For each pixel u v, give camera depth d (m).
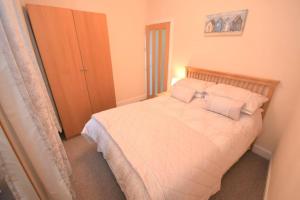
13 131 0.76
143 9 3.37
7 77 0.69
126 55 3.51
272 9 1.66
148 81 4.02
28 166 0.86
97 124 1.78
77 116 2.53
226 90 2.01
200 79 2.64
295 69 1.64
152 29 3.36
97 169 1.87
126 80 3.73
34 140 0.84
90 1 2.68
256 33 1.84
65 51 2.16
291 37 1.60
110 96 2.92
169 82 3.34
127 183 1.15
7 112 0.72
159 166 1.10
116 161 1.33
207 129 1.59
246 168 1.87
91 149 2.23
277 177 1.33
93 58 2.48
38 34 1.89
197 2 2.35
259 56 1.88
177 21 2.76
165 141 1.38
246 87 2.08
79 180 1.72
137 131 1.54
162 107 2.14
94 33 2.38
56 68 2.13
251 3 1.80
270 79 1.83
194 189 1.09
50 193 1.01
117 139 1.43
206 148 1.29
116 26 3.13
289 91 1.73
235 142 1.46
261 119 1.93
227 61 2.21
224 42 2.17
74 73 2.32
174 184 0.99
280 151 1.62
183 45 2.79
